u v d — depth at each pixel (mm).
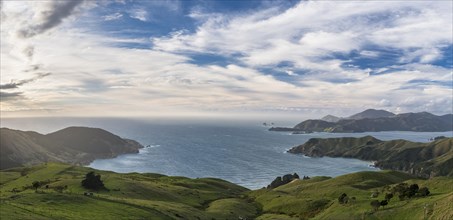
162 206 112812
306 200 154250
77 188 131000
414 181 166000
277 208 154750
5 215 61969
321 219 120375
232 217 130375
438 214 92938
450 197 99312
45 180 161000
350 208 120562
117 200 105500
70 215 75750
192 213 115250
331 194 166375
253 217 141250
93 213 83125
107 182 150750
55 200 89812
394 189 131750
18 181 168375
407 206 107312
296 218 131625
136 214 91688
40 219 64312
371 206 115562
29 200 85938
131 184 151375
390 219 103625
